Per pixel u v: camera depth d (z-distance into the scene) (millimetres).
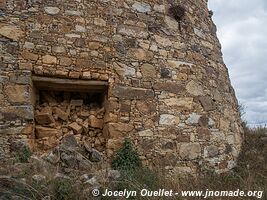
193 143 7379
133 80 7113
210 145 7648
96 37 7031
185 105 7496
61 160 5898
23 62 6504
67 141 6383
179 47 7836
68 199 4922
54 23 6824
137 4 7613
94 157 6402
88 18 7070
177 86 7512
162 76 7406
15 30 6594
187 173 6840
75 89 6996
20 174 5164
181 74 7652
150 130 7012
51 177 5211
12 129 6219
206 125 7691
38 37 6676
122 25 7316
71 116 6949
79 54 6848
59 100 7082
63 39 6812
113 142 6672
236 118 8984
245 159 8297
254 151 8648
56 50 6727
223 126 8125
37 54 6613
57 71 6656
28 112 6344
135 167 6453
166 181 5871
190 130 7414
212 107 7949
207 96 7914
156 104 7191
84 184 5266
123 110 6883
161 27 7750
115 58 7070
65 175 5516
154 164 6855
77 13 7008
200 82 7891
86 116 6988
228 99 8680
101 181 5379
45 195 4867
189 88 7656
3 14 6594
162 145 7039
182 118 7395
